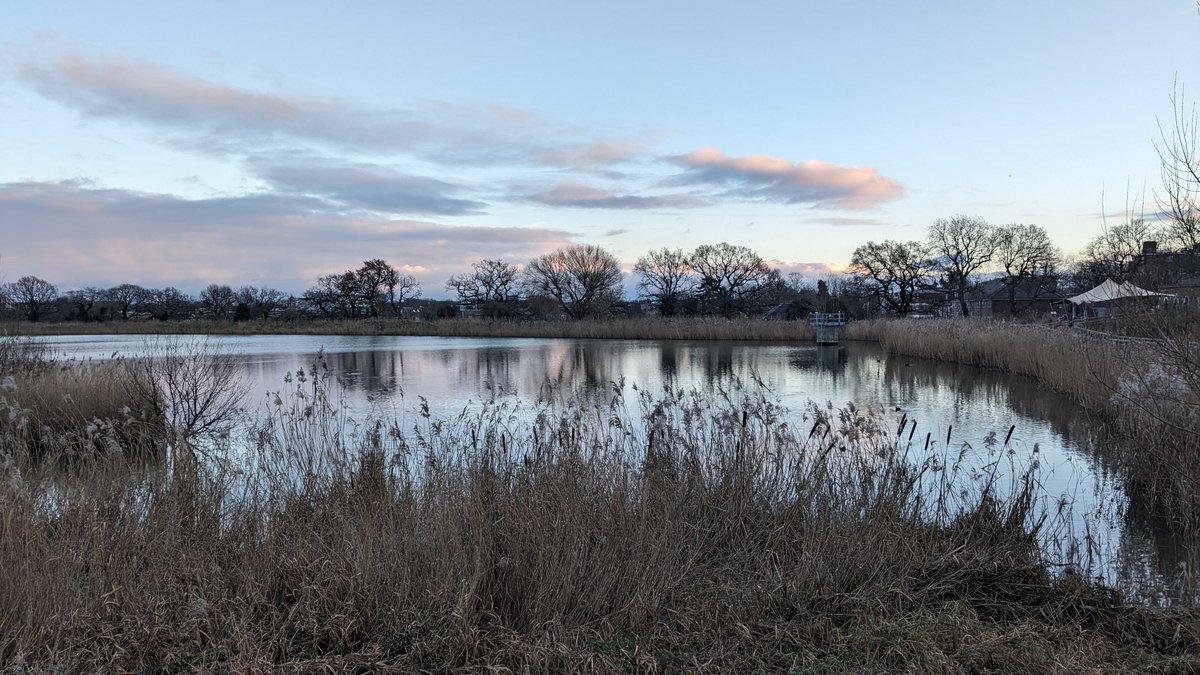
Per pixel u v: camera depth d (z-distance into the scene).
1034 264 73.31
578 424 7.46
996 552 5.79
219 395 13.80
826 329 44.28
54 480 5.95
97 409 11.42
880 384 21.94
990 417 15.15
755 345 45.22
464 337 58.66
